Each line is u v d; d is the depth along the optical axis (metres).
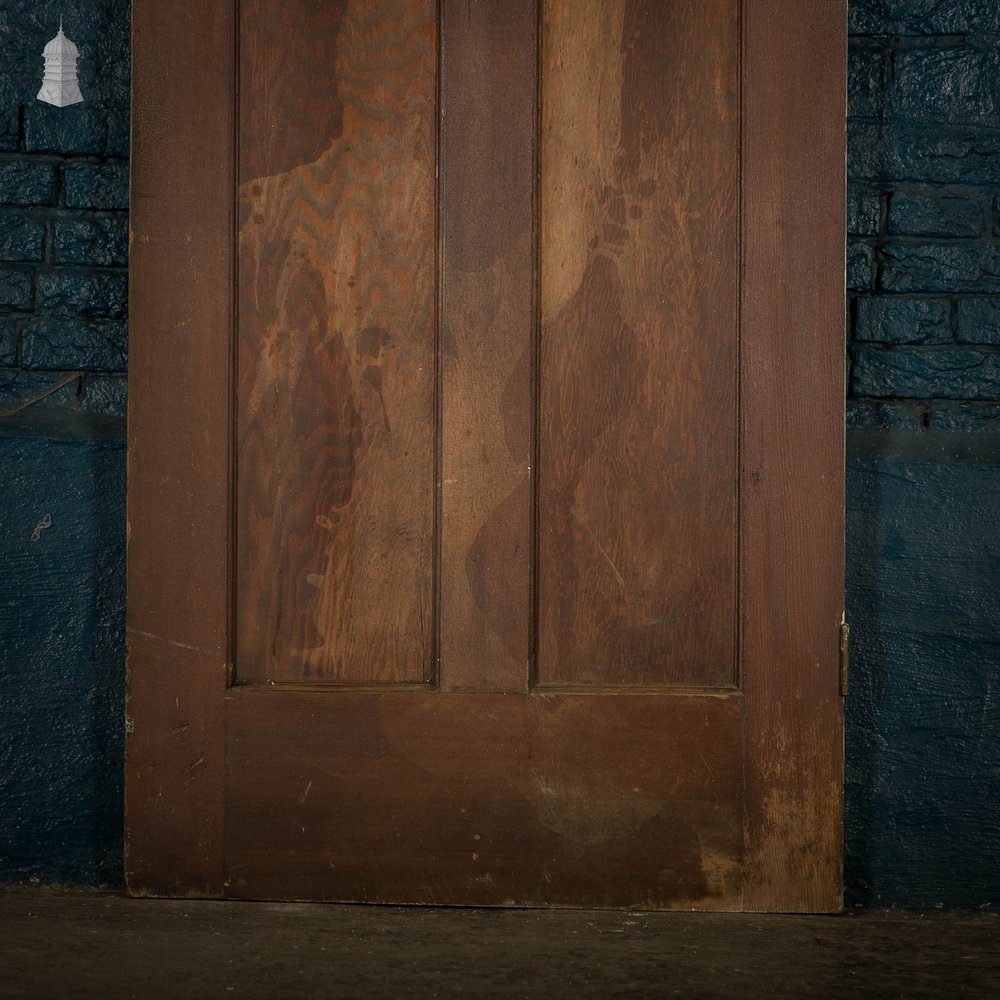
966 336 2.18
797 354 2.05
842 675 2.05
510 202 2.07
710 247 2.07
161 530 2.09
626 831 2.07
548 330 2.08
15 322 2.23
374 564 2.10
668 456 2.08
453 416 2.08
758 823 2.06
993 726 2.17
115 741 2.23
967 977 1.84
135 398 2.09
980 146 2.18
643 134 2.07
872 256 2.20
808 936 1.99
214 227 2.08
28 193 2.23
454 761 2.08
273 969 1.82
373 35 2.08
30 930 1.97
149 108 2.08
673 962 1.87
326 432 2.10
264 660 2.11
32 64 2.23
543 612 2.09
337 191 2.09
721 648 2.08
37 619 2.22
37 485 2.22
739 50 2.06
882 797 2.19
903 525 2.18
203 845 2.10
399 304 2.09
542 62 2.08
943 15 2.18
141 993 1.73
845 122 2.04
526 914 2.06
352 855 2.09
